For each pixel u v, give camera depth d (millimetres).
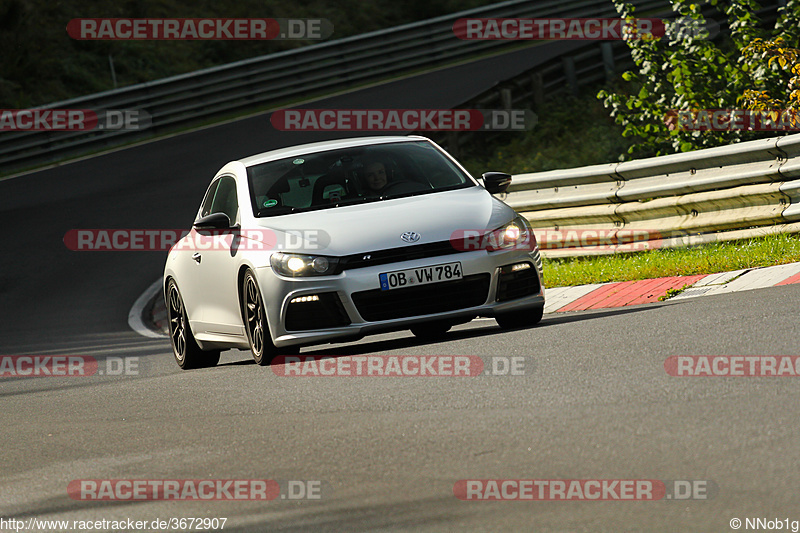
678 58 49688
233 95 102750
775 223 34281
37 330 47781
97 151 94750
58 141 93062
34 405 27656
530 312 27953
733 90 48125
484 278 26250
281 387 23609
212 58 128500
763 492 12430
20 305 54844
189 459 18000
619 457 14445
